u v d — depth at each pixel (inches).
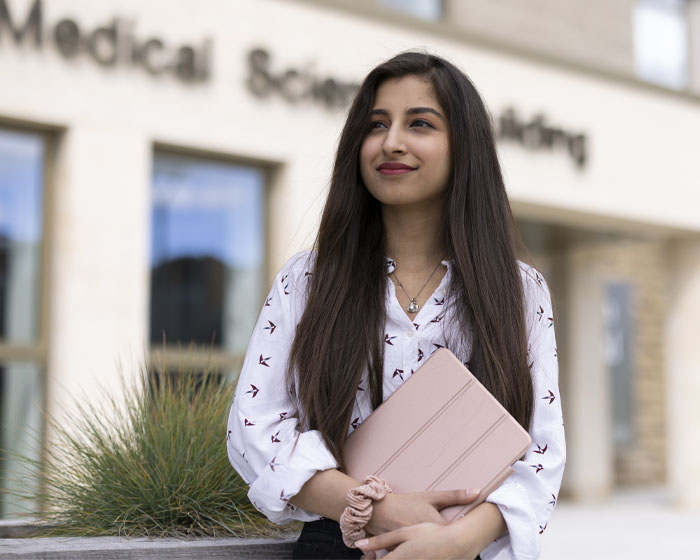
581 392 431.8
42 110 232.7
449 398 65.6
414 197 70.4
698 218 384.8
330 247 71.6
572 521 347.9
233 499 84.2
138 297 244.7
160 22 252.8
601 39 409.7
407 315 70.4
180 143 255.8
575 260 435.8
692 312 402.6
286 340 70.7
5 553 65.0
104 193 241.4
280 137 273.4
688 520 353.4
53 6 234.4
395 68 71.7
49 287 238.2
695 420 399.2
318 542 67.1
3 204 234.4
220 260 269.3
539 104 338.6
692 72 443.2
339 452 66.2
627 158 362.9
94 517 83.0
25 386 233.5
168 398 90.9
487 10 368.2
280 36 275.1
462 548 60.7
